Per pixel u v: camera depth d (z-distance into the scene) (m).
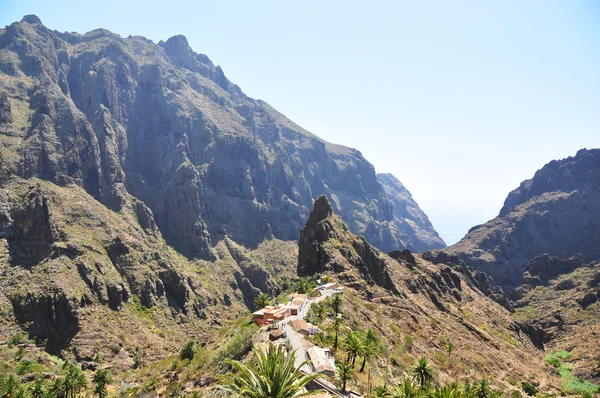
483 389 81.94
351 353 67.50
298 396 26.89
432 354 114.31
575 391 141.25
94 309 186.00
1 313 159.88
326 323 89.75
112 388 112.50
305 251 176.00
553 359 181.00
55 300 172.12
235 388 29.56
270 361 27.53
